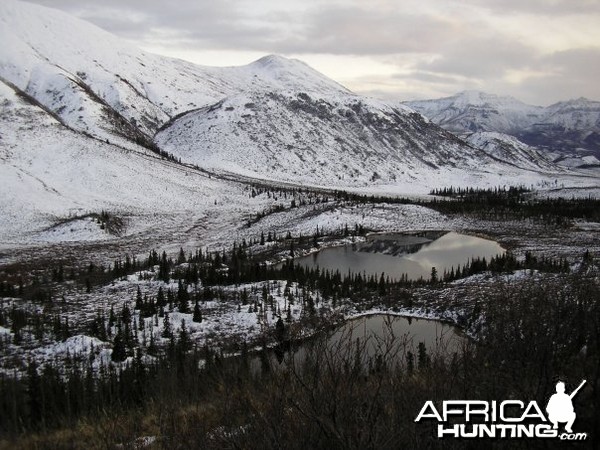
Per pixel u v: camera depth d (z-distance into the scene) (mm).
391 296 75438
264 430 9523
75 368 41875
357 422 9008
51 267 98812
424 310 67500
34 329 59469
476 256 117875
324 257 119500
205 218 154875
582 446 9109
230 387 13344
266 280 84188
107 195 159125
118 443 13414
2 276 89562
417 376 11320
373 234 146125
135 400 21734
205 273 86438
